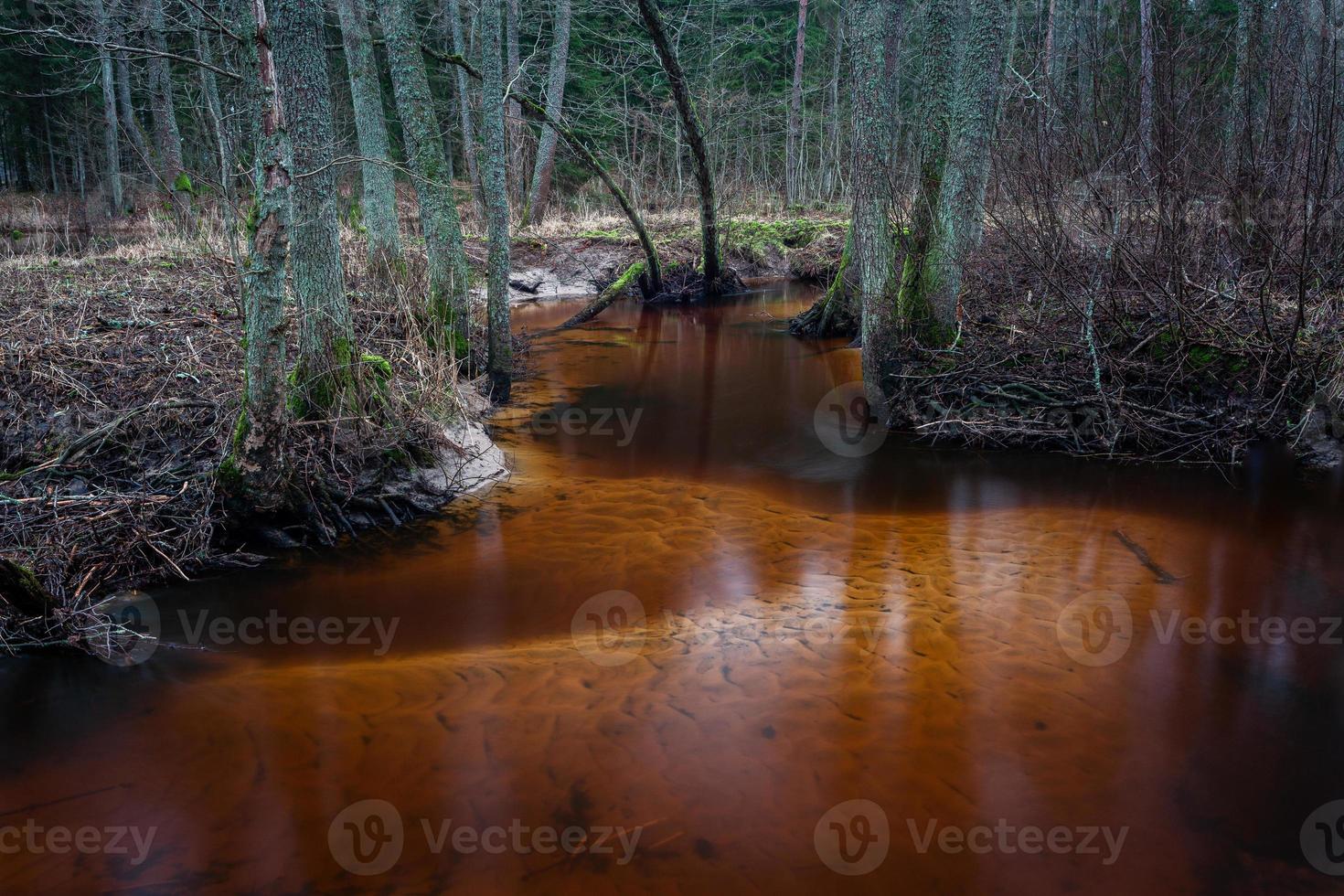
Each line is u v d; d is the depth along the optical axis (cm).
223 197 696
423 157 862
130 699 373
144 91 1859
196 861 274
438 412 698
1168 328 753
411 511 604
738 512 609
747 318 1559
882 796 300
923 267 835
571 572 509
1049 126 760
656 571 507
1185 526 566
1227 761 321
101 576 477
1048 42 1044
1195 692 366
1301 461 682
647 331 1434
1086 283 745
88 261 1100
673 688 374
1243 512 589
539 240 1892
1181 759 322
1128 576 487
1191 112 738
